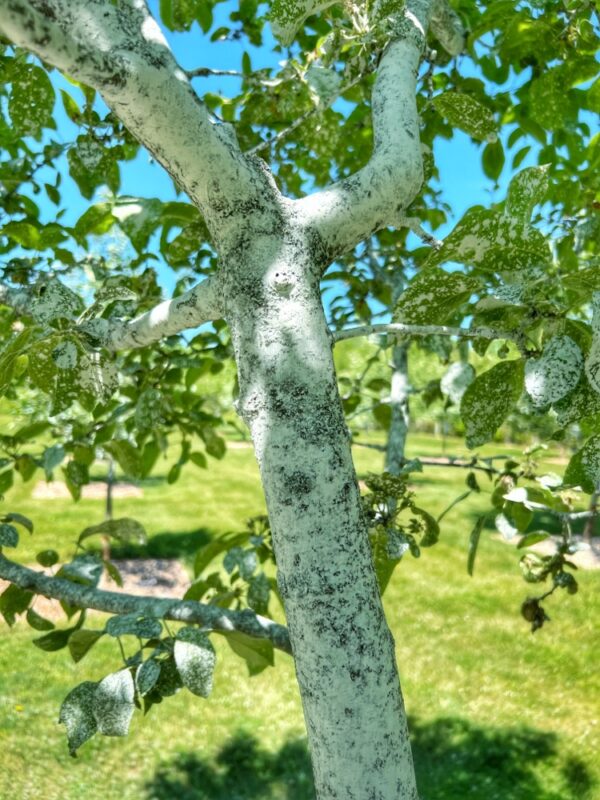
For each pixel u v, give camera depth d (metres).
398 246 3.61
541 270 1.11
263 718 6.42
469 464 2.36
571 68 2.27
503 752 5.81
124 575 10.36
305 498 0.94
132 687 1.41
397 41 1.38
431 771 5.63
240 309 1.01
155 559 11.29
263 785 5.45
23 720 6.11
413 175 1.17
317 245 1.06
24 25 0.79
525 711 6.49
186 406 3.39
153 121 0.96
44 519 13.12
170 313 1.26
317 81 1.48
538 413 1.26
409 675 7.25
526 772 5.53
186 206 1.79
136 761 5.73
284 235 1.02
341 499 0.96
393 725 0.93
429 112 3.05
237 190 1.01
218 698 6.76
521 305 1.17
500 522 2.06
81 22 0.93
